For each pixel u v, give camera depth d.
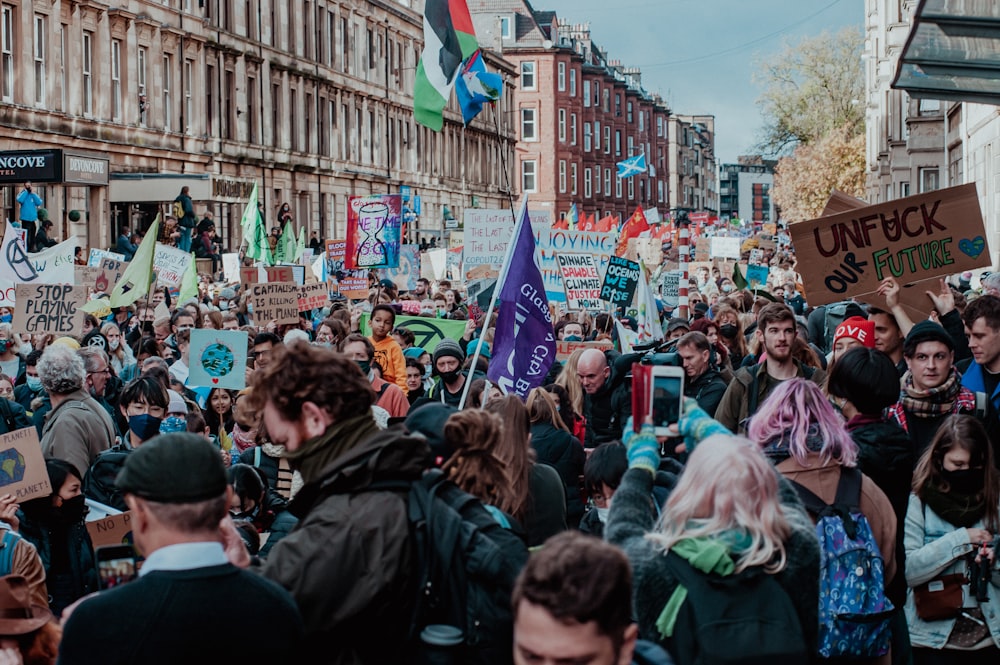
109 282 20.72
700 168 185.00
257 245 32.03
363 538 4.42
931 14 8.81
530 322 9.58
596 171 120.69
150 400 9.02
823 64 83.06
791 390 5.70
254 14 56.25
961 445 6.23
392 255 24.47
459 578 4.54
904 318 9.40
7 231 17.42
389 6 73.75
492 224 21.30
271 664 3.99
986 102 10.39
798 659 4.31
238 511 7.52
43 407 11.74
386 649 4.52
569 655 3.33
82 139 40.94
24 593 5.35
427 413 5.63
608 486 6.18
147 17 45.25
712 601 4.38
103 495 8.09
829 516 5.55
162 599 3.89
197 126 50.28
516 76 102.19
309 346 4.69
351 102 68.75
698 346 10.07
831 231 9.59
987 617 6.26
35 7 38.25
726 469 4.45
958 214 9.44
